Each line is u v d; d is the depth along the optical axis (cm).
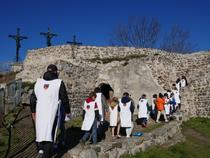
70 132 1164
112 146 948
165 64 2350
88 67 2077
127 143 1026
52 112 634
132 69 2278
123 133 1273
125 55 2412
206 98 2119
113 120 1173
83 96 1962
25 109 1542
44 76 662
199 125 1752
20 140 964
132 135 1200
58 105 649
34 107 653
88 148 859
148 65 2316
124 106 1170
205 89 2138
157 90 2261
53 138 641
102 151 898
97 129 998
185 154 1145
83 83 1992
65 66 1842
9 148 809
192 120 1877
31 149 872
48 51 2338
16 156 794
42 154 621
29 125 1202
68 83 1847
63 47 2302
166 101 1712
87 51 2350
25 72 2333
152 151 1084
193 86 2203
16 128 1121
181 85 2162
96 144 930
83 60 2247
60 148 840
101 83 2192
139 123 1591
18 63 2588
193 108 2150
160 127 1426
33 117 657
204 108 2117
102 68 2241
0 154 804
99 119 980
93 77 2128
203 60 2200
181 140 1353
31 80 2255
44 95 639
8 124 1136
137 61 2300
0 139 937
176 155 1107
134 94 2234
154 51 2456
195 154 1166
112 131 1179
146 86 2259
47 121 627
